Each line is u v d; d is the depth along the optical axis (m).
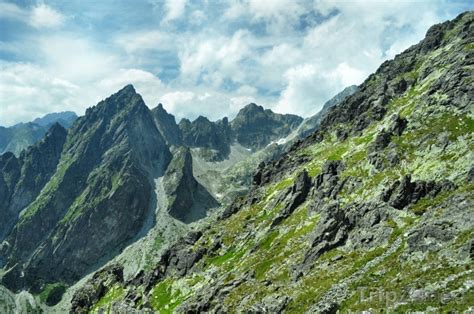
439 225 99.56
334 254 129.12
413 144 174.62
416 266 92.94
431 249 95.38
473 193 109.56
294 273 132.38
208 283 195.25
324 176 194.75
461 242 90.25
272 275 144.62
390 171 166.88
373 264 109.00
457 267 83.38
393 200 132.50
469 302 70.12
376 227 126.81
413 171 158.00
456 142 159.50
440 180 139.75
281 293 122.19
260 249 182.25
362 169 180.38
